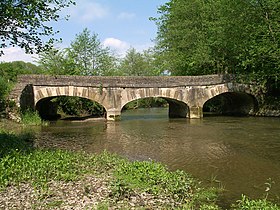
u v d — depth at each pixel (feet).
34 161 37.32
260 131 72.79
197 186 32.40
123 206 25.58
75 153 46.93
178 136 68.03
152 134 71.87
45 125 90.27
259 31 91.50
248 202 25.66
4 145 46.01
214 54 121.90
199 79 107.55
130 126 89.61
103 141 62.08
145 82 103.65
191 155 47.70
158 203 26.66
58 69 147.23
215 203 27.71
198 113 107.45
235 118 106.63
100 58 172.14
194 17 130.93
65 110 132.87
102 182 31.53
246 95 116.67
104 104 102.06
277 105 109.09
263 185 32.60
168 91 104.88
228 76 109.19
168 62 146.30
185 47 132.87
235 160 44.09
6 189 29.35
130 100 102.94
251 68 111.14
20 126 83.76
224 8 103.91
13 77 150.71
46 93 98.17
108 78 102.06
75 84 99.35
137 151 51.29
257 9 92.02
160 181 31.81
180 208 26.02
